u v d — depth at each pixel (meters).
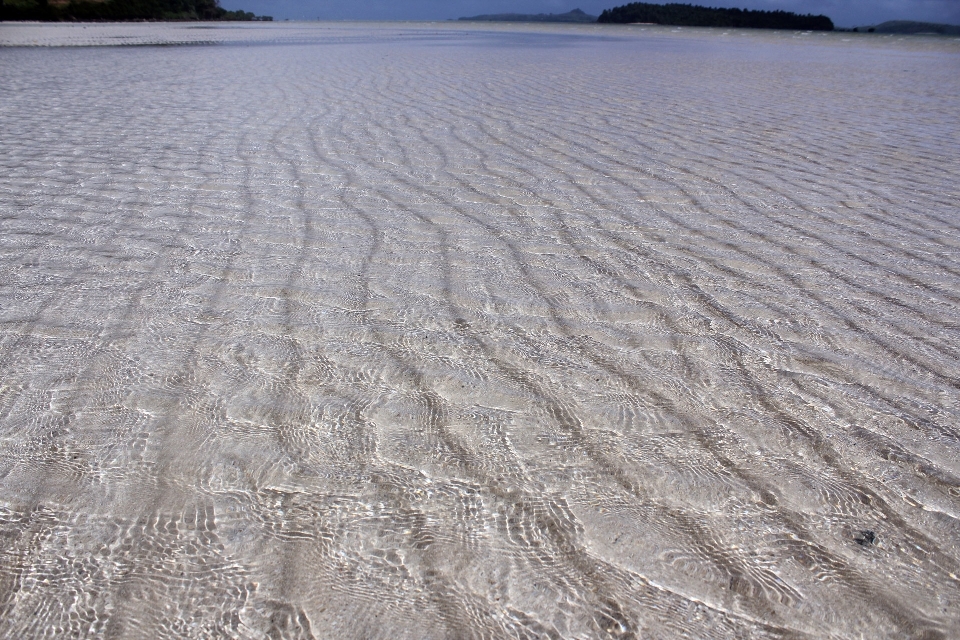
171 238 3.49
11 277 2.97
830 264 3.33
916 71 13.12
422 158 5.39
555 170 5.10
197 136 6.05
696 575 1.52
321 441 1.93
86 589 1.46
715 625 1.40
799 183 4.80
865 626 1.41
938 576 1.53
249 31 31.81
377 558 1.55
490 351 2.44
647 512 1.70
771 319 2.74
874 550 1.59
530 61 15.16
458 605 1.44
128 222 3.72
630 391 2.21
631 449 1.93
